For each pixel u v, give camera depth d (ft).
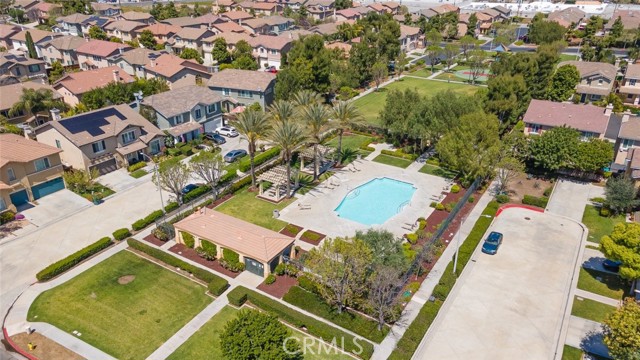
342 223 173.47
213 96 263.90
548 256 154.40
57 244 160.76
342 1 626.64
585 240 162.50
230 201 190.49
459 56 436.35
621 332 99.35
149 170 215.92
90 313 129.18
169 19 499.10
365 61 348.38
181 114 244.01
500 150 192.13
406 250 150.30
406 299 134.00
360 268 120.57
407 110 229.25
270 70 386.52
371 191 201.36
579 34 491.72
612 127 241.14
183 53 389.19
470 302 133.18
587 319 126.21
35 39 408.05
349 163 225.97
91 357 114.42
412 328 121.08
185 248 158.92
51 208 183.01
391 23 392.47
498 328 123.75
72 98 285.84
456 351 116.37
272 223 173.47
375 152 239.30
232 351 94.32
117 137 214.90
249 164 215.31
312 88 299.38
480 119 191.83
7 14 589.73
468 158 188.34
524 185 204.33
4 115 259.39
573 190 198.80
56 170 193.67
